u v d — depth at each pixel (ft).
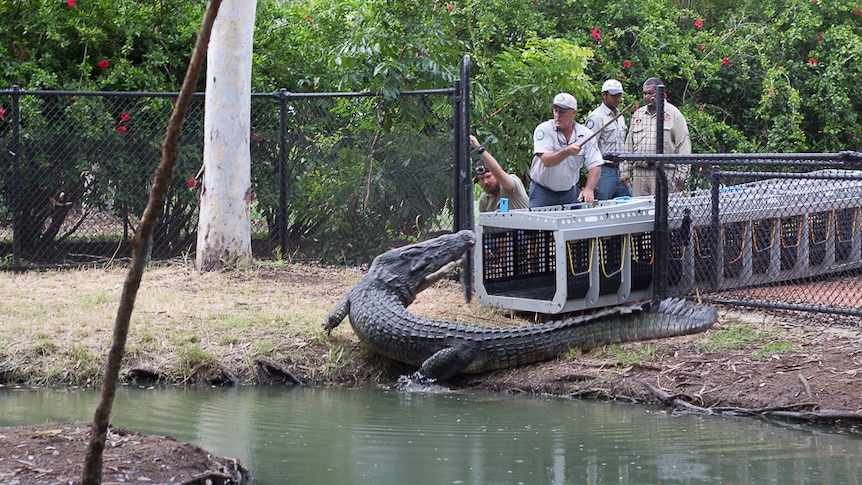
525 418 24.32
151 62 46.14
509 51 51.47
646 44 60.80
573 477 19.10
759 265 35.29
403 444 21.68
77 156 43.98
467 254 35.04
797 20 64.95
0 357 28.27
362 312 29.91
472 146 39.58
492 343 28.50
